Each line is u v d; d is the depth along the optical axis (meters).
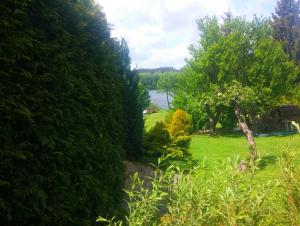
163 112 44.31
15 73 3.58
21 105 3.57
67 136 4.39
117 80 6.86
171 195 2.08
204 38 24.03
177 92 26.70
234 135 24.83
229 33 24.14
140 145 11.78
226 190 1.85
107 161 5.58
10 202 3.47
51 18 4.31
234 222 1.73
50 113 4.04
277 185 2.00
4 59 3.43
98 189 5.03
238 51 22.73
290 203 1.96
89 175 4.80
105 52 6.01
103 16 6.31
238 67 23.00
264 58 23.03
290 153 2.16
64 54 4.38
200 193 1.96
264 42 23.25
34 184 3.70
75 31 4.96
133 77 11.78
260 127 27.52
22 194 3.54
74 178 4.55
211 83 22.77
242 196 1.83
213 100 17.08
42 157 3.89
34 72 3.85
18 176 3.57
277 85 23.34
